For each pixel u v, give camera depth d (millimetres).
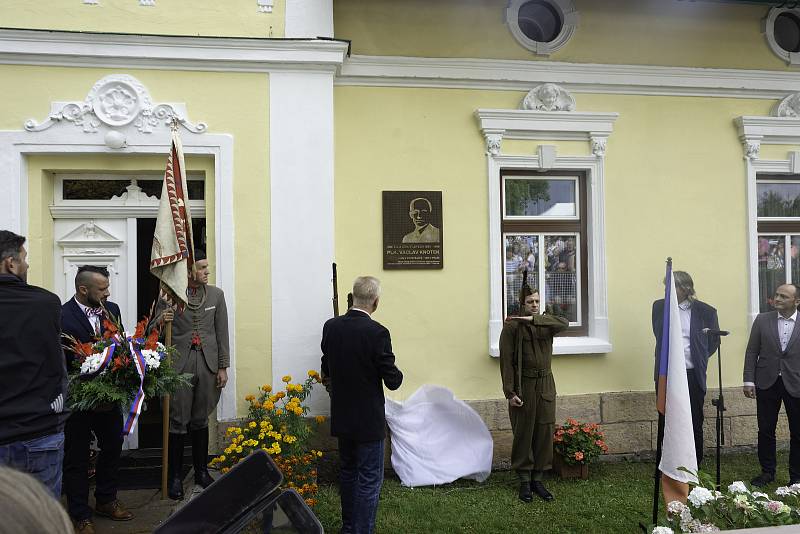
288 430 4160
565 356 5422
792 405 4582
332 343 3605
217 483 1631
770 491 4555
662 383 3383
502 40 5422
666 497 3277
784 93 5871
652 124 5652
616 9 5594
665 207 5648
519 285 5504
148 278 5062
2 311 2604
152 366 3406
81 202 4758
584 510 4188
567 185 5641
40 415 2672
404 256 5195
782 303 4617
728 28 5793
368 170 5184
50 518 807
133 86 4508
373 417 3486
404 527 3922
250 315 4594
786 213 6012
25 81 4418
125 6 4520
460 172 5328
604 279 5480
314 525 1538
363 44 5203
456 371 5254
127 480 4289
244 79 4648
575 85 5516
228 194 4602
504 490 4625
